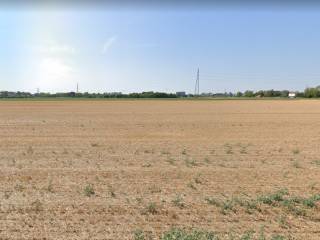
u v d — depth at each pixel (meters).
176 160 13.09
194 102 79.56
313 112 45.97
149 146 16.78
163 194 8.54
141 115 39.50
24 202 7.79
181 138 20.02
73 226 6.48
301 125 28.39
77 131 23.27
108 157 13.66
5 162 12.45
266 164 12.42
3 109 50.66
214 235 6.04
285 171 11.23
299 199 8.06
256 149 15.95
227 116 38.47
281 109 53.41
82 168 11.48
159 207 7.55
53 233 6.17
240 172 11.04
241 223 6.70
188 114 41.59
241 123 29.98
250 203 7.73
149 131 23.59
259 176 10.51
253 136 21.11
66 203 7.76
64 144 17.25
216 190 8.94
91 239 5.93
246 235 5.99
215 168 11.65
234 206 7.63
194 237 5.77
